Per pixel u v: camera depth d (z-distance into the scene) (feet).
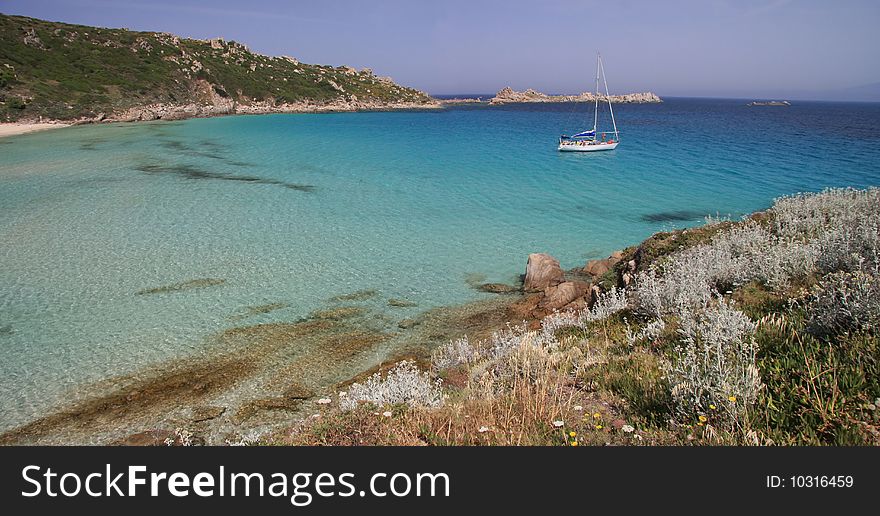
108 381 47.70
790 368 22.06
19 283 71.36
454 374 39.01
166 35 481.87
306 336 56.95
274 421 41.22
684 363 22.35
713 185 153.58
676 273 40.09
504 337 45.68
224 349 53.83
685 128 402.72
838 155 218.38
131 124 318.04
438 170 181.98
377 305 65.98
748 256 41.81
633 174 174.81
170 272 76.23
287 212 115.96
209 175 159.22
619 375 26.96
